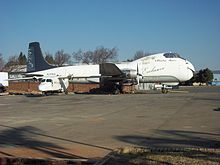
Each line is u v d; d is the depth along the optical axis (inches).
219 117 627.2
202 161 272.4
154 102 1029.8
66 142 404.2
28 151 350.6
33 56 1818.4
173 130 481.7
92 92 1736.0
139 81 1638.8
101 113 756.0
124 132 474.3
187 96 1286.9
